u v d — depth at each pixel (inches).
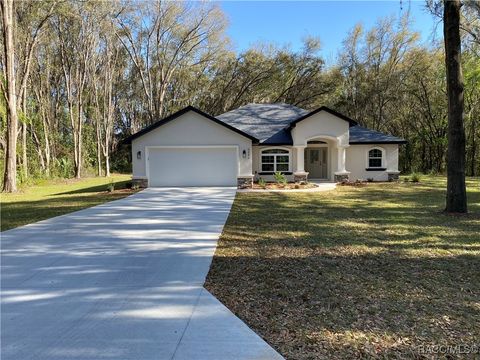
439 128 1244.5
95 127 1457.9
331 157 856.9
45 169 1122.0
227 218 386.6
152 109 1471.5
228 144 714.8
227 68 1560.0
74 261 233.8
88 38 1214.3
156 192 637.3
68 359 121.0
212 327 142.8
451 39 387.2
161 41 1425.9
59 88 1370.6
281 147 811.4
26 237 303.7
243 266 220.5
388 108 1330.0
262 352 124.7
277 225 346.9
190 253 250.8
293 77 1537.9
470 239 284.4
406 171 1328.7
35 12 912.3
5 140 831.1
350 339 133.3
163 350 126.0
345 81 1412.4
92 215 413.1
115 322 147.5
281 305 163.5
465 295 173.3
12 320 150.1
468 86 995.9
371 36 1301.7
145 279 199.0
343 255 242.7
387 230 320.5
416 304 163.5
